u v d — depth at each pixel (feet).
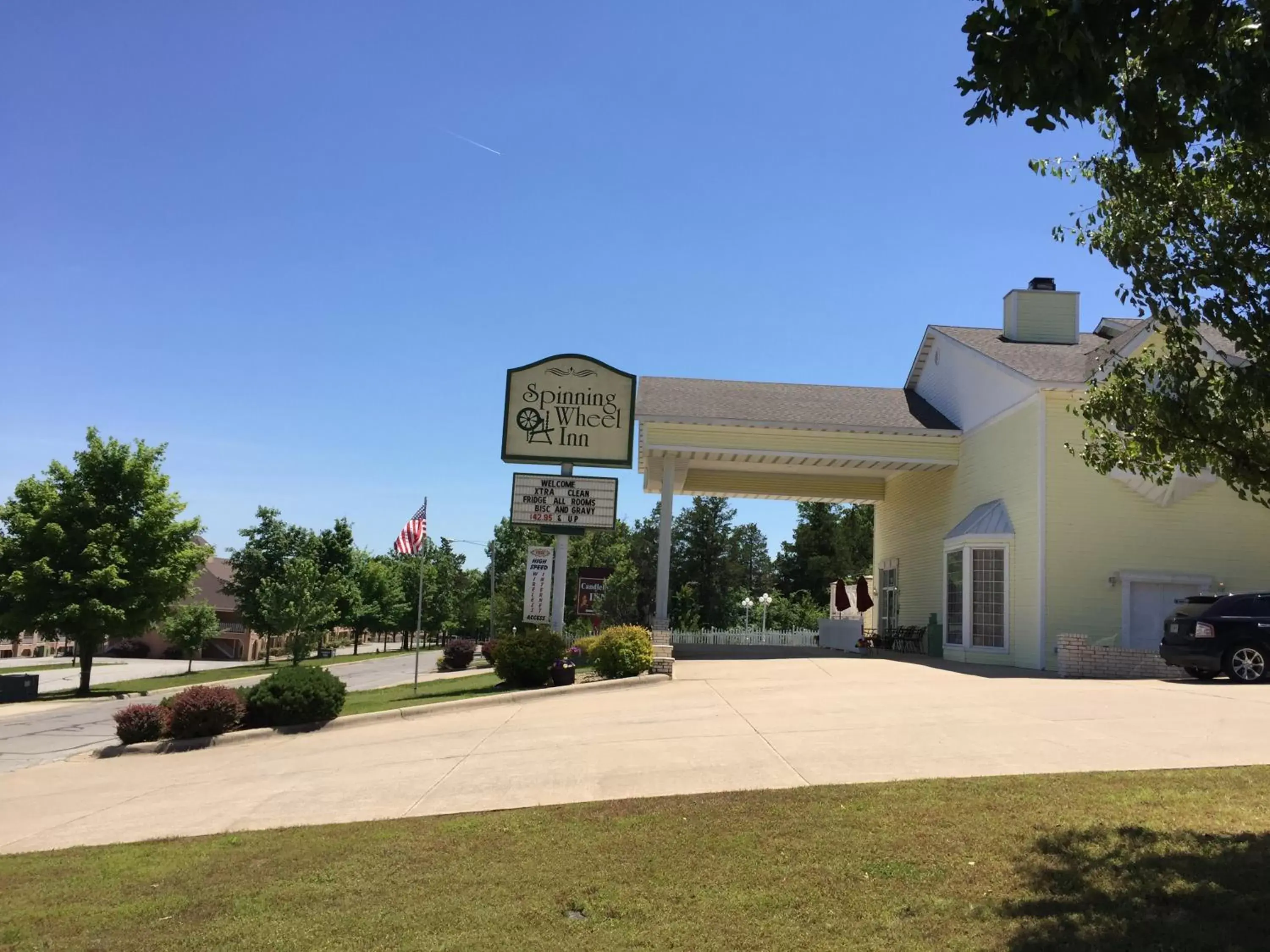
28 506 95.09
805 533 200.34
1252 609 48.24
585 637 81.41
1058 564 59.00
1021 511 62.23
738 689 48.96
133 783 35.27
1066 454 59.77
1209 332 39.93
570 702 48.03
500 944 15.81
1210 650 47.88
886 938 15.11
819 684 50.11
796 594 196.03
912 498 86.38
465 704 49.21
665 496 72.74
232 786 32.45
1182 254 19.20
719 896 17.48
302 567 150.92
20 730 58.90
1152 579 58.85
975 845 19.47
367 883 19.40
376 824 24.64
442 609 234.17
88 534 94.12
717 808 23.58
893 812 22.30
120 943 17.06
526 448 62.85
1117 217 20.47
